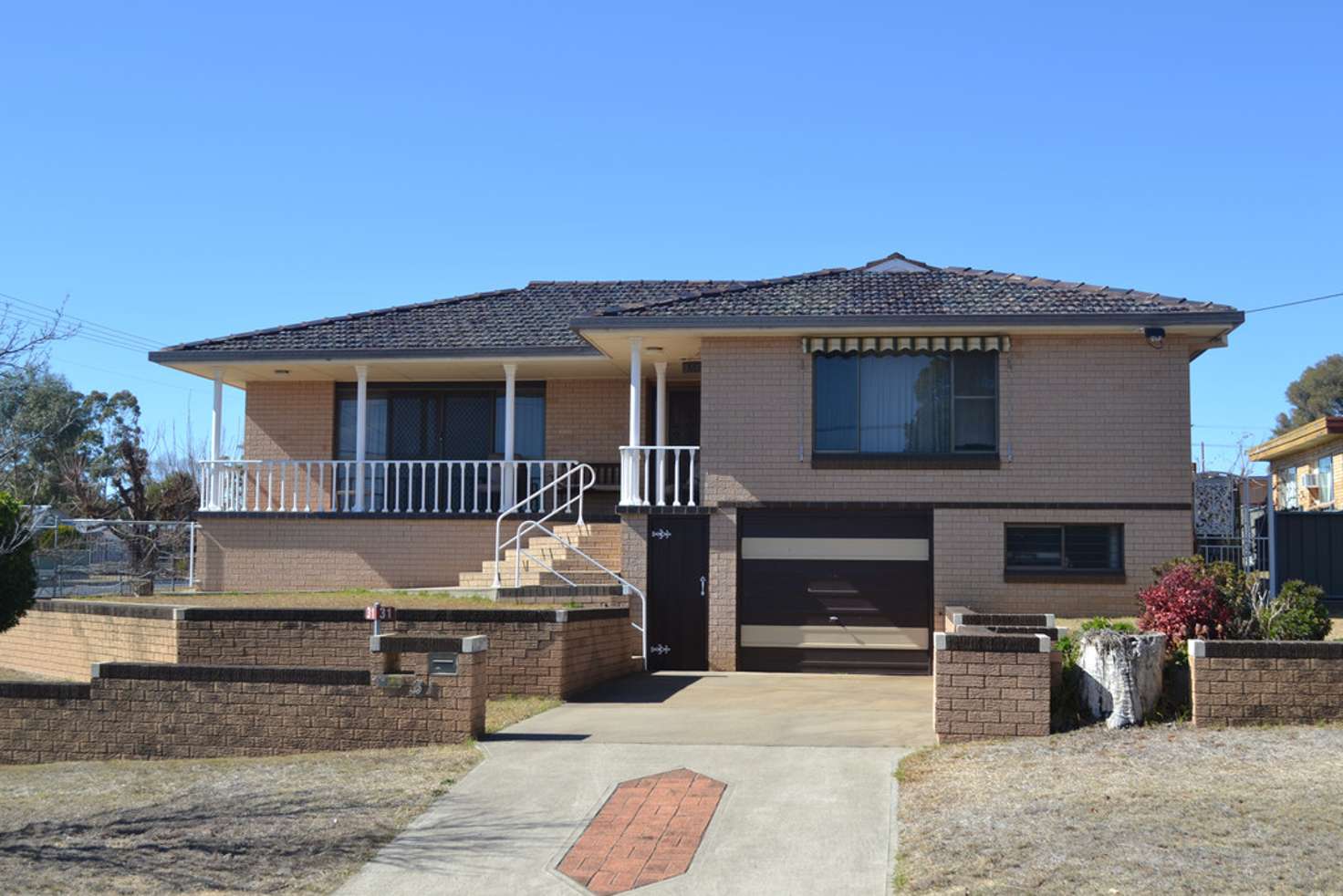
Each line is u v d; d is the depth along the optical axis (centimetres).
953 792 941
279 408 2362
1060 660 1141
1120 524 1733
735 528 1773
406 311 2333
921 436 1773
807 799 955
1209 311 1667
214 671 1213
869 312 1734
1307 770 927
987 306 1745
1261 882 718
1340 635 1492
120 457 3547
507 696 1418
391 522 2077
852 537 1766
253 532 2098
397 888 816
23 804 1030
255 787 1051
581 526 1983
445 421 2339
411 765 1089
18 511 1534
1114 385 1742
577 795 988
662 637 1770
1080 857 776
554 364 2114
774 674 1717
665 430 2166
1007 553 1755
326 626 1463
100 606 1686
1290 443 2655
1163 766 959
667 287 2462
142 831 939
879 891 781
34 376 1988
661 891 796
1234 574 1241
